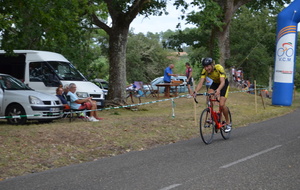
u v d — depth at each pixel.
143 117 14.11
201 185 5.51
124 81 18.80
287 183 5.59
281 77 20.50
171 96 23.34
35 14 12.63
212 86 9.77
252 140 9.62
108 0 17.80
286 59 20.30
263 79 48.41
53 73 14.81
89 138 9.60
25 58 15.12
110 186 5.57
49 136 9.39
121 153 8.52
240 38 43.75
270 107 19.80
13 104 11.82
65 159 7.69
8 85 12.38
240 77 31.11
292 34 20.11
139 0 17.84
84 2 13.89
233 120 14.02
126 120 12.97
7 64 15.33
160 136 10.48
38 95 11.93
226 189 5.30
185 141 9.92
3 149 8.08
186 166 6.78
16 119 11.77
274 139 9.70
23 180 6.07
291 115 16.12
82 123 11.71
